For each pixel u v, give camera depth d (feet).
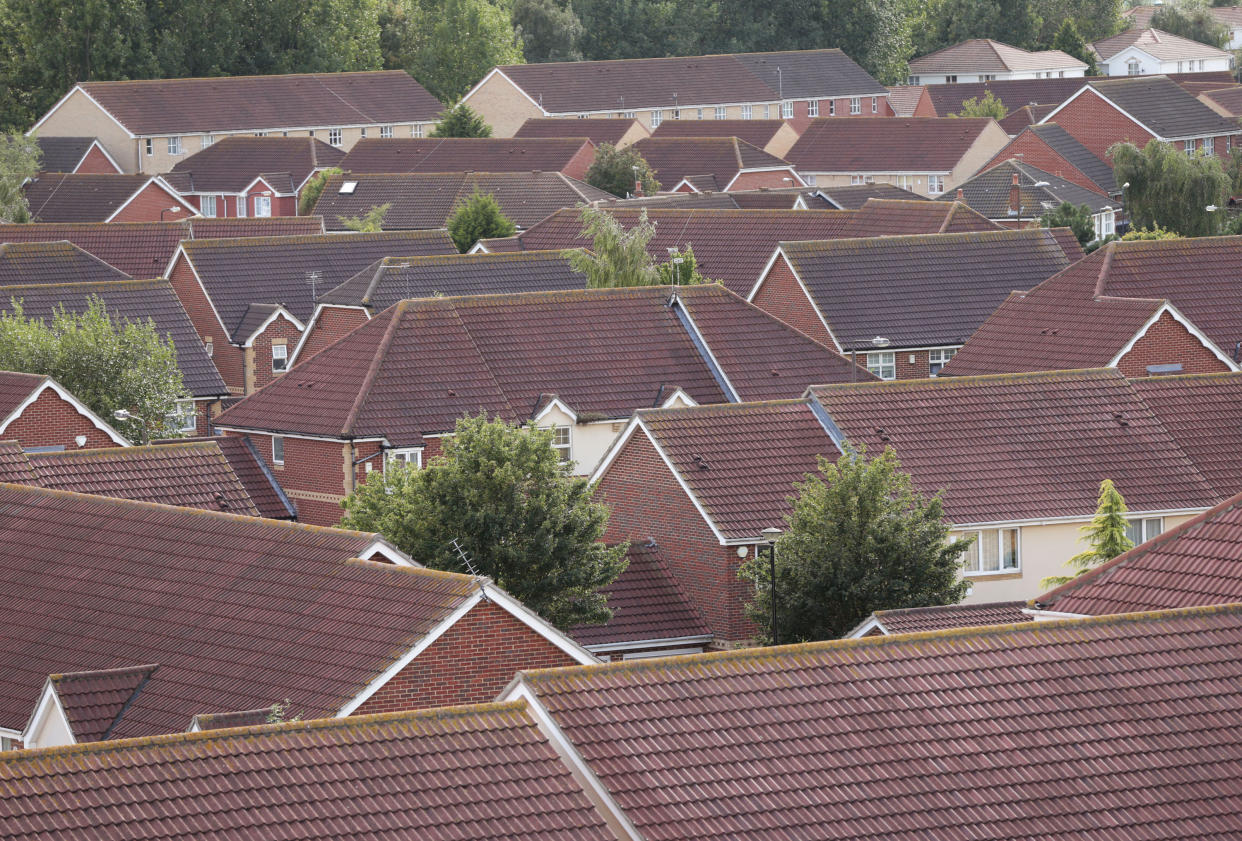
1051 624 385.09
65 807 310.04
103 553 540.52
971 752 349.00
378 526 611.06
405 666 455.63
